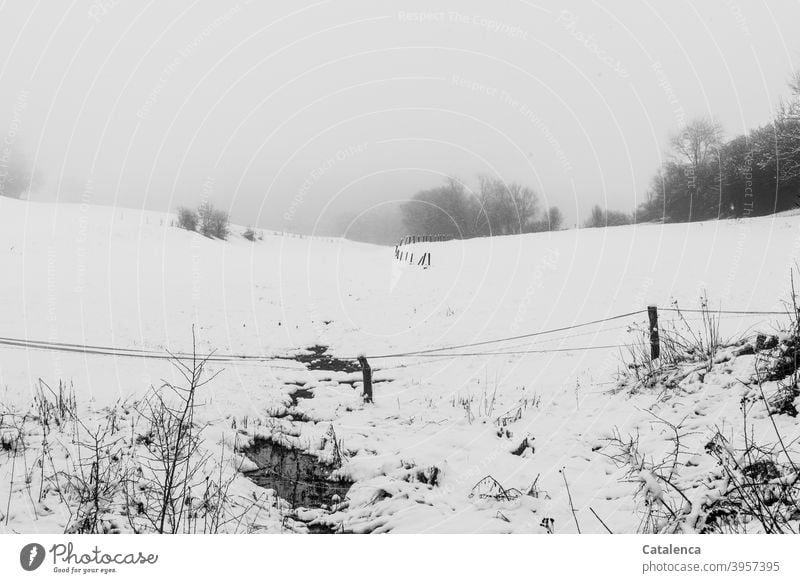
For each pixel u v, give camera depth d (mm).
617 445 8461
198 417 10930
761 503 5258
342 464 9086
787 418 7512
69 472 7340
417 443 9789
